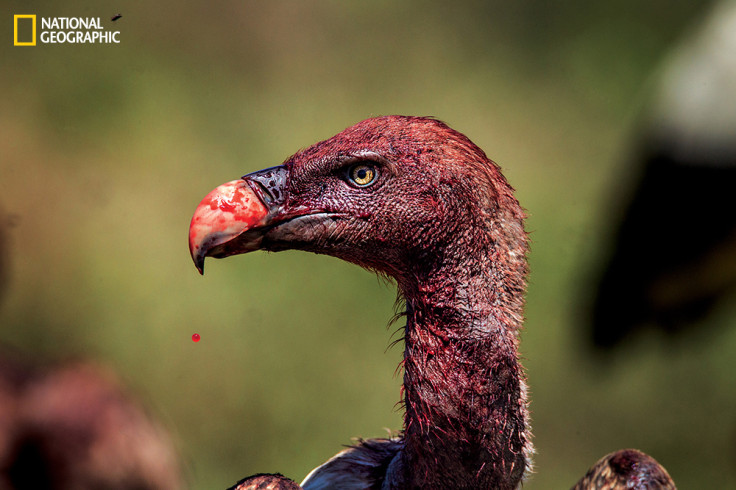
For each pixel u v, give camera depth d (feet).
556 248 41.42
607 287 21.67
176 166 48.67
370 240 16.93
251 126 52.26
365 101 55.36
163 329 39.29
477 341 16.30
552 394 37.35
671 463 35.88
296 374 38.09
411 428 16.53
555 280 40.19
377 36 59.93
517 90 57.21
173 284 41.11
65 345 38.60
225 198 16.97
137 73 53.83
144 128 50.72
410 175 16.66
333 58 58.49
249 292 40.55
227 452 35.73
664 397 37.45
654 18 59.72
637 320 21.29
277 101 54.54
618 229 20.89
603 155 51.49
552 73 58.59
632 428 36.60
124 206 45.19
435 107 55.42
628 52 58.49
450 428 16.24
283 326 39.58
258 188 17.13
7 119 49.80
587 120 54.80
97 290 40.86
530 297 39.73
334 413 36.99
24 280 40.78
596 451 36.17
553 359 38.17
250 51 57.57
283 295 40.42
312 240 17.11
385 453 18.22
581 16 61.36
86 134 49.65
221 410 36.91
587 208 44.80
